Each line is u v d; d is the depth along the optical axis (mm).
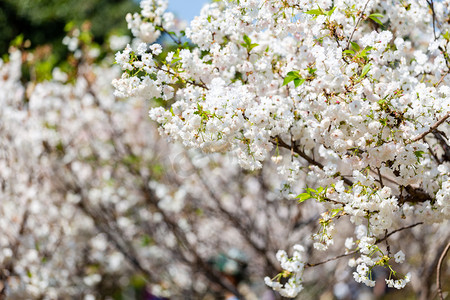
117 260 7055
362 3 2814
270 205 6711
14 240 5711
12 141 6043
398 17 3277
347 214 2732
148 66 2740
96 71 6902
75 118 6730
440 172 2832
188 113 2619
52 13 14023
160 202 6680
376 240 2832
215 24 3104
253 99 2961
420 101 2547
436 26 3414
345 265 6680
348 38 2922
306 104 2648
